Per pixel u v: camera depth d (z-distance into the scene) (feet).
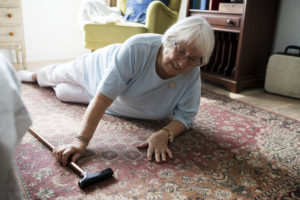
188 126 5.27
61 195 3.47
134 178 3.92
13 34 10.06
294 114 7.09
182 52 4.04
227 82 8.86
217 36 9.32
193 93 5.16
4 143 1.50
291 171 4.34
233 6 8.55
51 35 12.51
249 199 3.62
